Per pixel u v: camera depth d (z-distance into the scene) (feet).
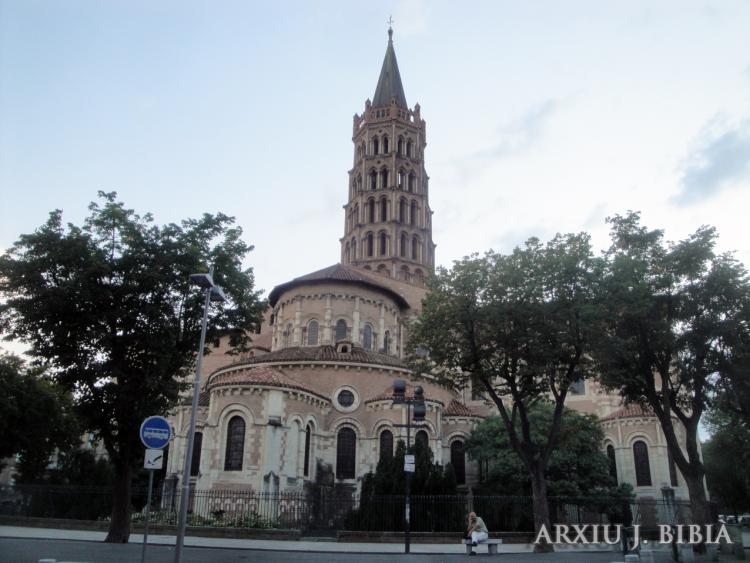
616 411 184.03
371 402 152.35
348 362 155.74
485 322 102.32
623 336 101.45
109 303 85.05
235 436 130.00
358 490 142.41
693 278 100.78
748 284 97.71
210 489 126.00
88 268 82.33
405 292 221.46
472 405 194.29
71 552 72.64
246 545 93.25
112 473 168.35
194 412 64.69
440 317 105.09
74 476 163.63
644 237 104.22
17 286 82.48
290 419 133.28
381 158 278.87
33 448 151.74
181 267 86.94
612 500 135.33
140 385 86.43
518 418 150.92
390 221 265.75
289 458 130.93
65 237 83.71
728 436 197.47
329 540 107.34
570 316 96.17
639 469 173.17
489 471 152.15
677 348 102.42
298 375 153.79
